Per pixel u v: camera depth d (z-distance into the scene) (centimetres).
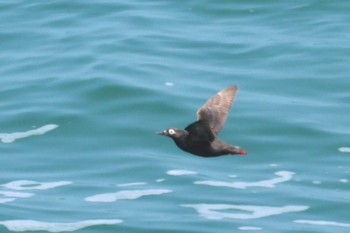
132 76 3359
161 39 3578
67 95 3306
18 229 2756
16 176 2994
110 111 3238
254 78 3356
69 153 3089
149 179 2962
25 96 3312
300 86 3325
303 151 3064
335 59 3434
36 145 3123
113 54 3494
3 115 3231
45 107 3256
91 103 3272
